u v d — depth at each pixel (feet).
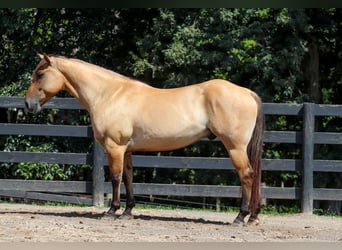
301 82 54.49
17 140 46.60
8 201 44.55
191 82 50.47
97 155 37.81
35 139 47.37
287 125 52.49
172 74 50.83
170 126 28.94
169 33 50.70
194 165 37.63
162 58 51.62
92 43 53.83
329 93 57.72
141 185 37.86
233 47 49.03
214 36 49.32
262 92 49.98
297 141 37.83
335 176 49.14
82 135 37.88
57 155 37.99
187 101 29.09
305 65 54.39
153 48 51.37
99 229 27.07
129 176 30.89
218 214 36.40
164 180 53.01
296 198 37.96
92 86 29.99
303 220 34.76
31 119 50.16
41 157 37.99
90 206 38.14
